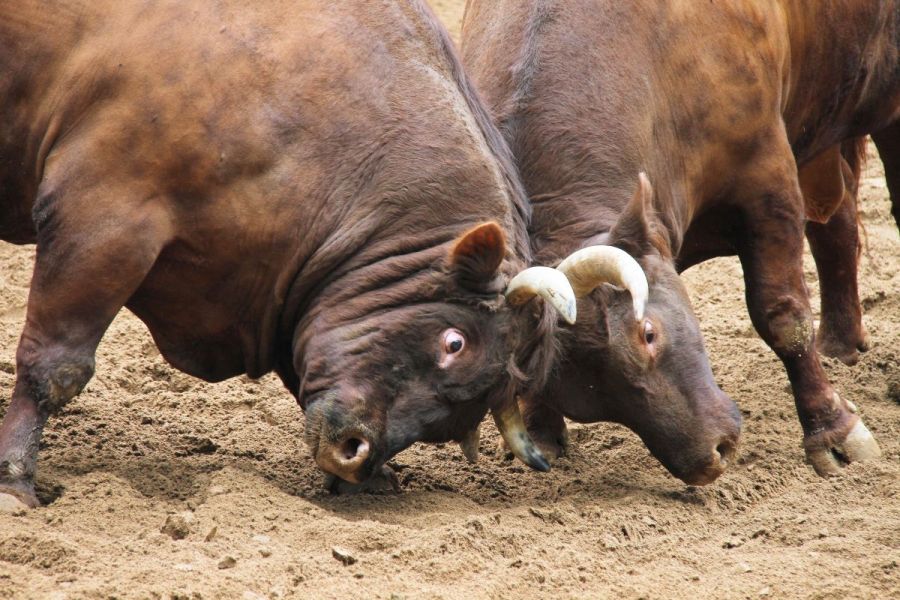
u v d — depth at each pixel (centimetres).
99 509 1952
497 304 2008
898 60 2884
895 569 1947
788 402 2802
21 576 1703
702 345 2259
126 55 2027
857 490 2364
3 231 2308
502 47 2377
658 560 1989
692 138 2417
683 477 2256
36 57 2084
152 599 1658
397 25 2133
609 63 2319
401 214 2070
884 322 3306
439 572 1834
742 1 2461
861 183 4156
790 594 1864
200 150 2014
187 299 2134
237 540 1878
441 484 2319
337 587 1748
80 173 2017
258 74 2041
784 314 2525
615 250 2028
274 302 2111
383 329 2016
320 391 2025
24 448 2017
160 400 2603
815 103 2789
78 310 2025
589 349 2173
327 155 2067
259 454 2372
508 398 2050
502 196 2103
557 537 2039
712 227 2612
